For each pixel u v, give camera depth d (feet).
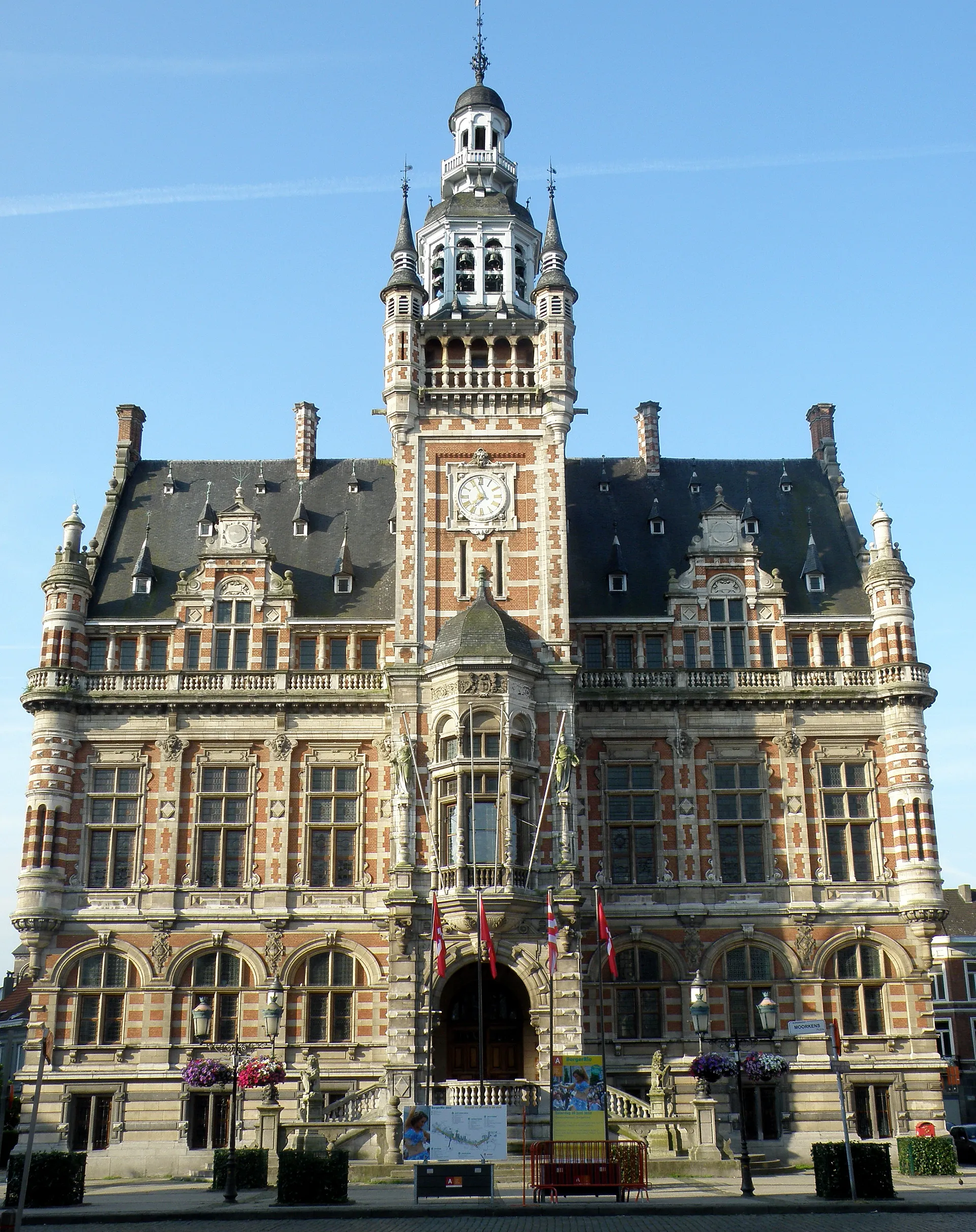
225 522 196.13
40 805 179.73
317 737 184.96
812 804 186.19
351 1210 108.27
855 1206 109.60
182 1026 173.99
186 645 191.01
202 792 183.42
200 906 177.99
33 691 183.21
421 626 179.83
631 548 205.98
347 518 209.26
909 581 193.26
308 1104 148.77
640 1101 150.92
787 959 179.01
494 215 206.28
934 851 182.09
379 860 179.63
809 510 213.05
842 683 190.29
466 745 169.17
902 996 178.29
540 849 169.89
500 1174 140.36
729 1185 131.54
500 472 186.80
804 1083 174.09
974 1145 173.17
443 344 192.65
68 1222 106.73
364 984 175.83
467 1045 174.50
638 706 188.03
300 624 191.52
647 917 179.73
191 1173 163.53
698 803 185.26
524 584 181.78
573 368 189.67
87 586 192.44
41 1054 88.48
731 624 194.90
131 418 218.38
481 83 223.71
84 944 176.14
